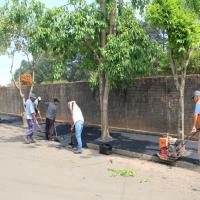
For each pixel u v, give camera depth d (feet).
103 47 52.80
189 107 48.96
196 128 40.32
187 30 40.68
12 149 51.49
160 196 29.58
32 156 46.11
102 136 55.42
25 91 91.81
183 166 39.96
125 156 46.57
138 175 36.50
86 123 68.59
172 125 52.21
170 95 52.24
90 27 50.52
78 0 50.90
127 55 49.08
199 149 38.50
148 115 55.62
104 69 52.06
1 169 38.45
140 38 50.47
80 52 56.34
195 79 48.47
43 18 52.80
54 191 30.42
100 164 41.65
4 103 103.65
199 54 56.90
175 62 44.24
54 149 51.80
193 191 31.07
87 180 34.27
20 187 31.55
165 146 41.63
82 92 69.77
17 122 84.99
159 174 36.94
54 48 53.11
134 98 57.72
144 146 48.39
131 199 28.63
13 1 63.26
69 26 50.47
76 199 28.32
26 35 70.69
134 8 52.80
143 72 52.60
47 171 37.73
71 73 96.58
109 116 62.08
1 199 28.19
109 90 58.59
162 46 51.11
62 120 75.97
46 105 80.48
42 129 67.67
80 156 46.55
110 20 53.36
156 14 40.93
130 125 58.65
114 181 34.06
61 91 75.87
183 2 43.14
